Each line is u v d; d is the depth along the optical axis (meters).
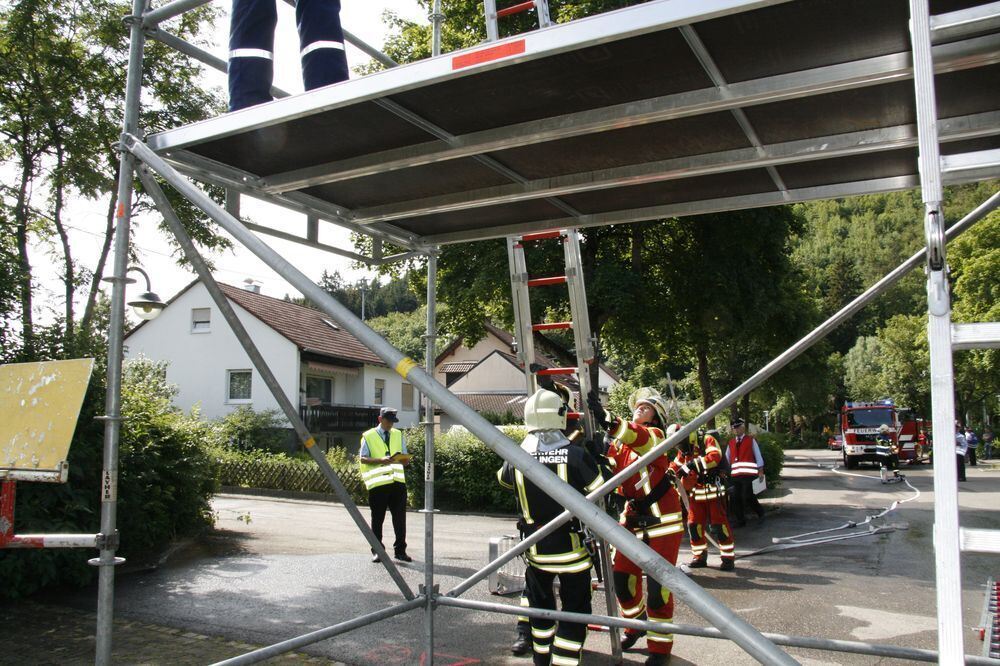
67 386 3.10
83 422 7.45
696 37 2.50
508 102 3.04
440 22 5.53
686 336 19.48
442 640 5.60
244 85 3.68
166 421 9.48
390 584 7.64
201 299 31.23
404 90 2.78
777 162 3.50
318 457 3.78
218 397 30.53
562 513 3.93
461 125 3.29
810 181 4.04
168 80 14.57
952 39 2.49
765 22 2.40
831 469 33.00
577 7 13.97
